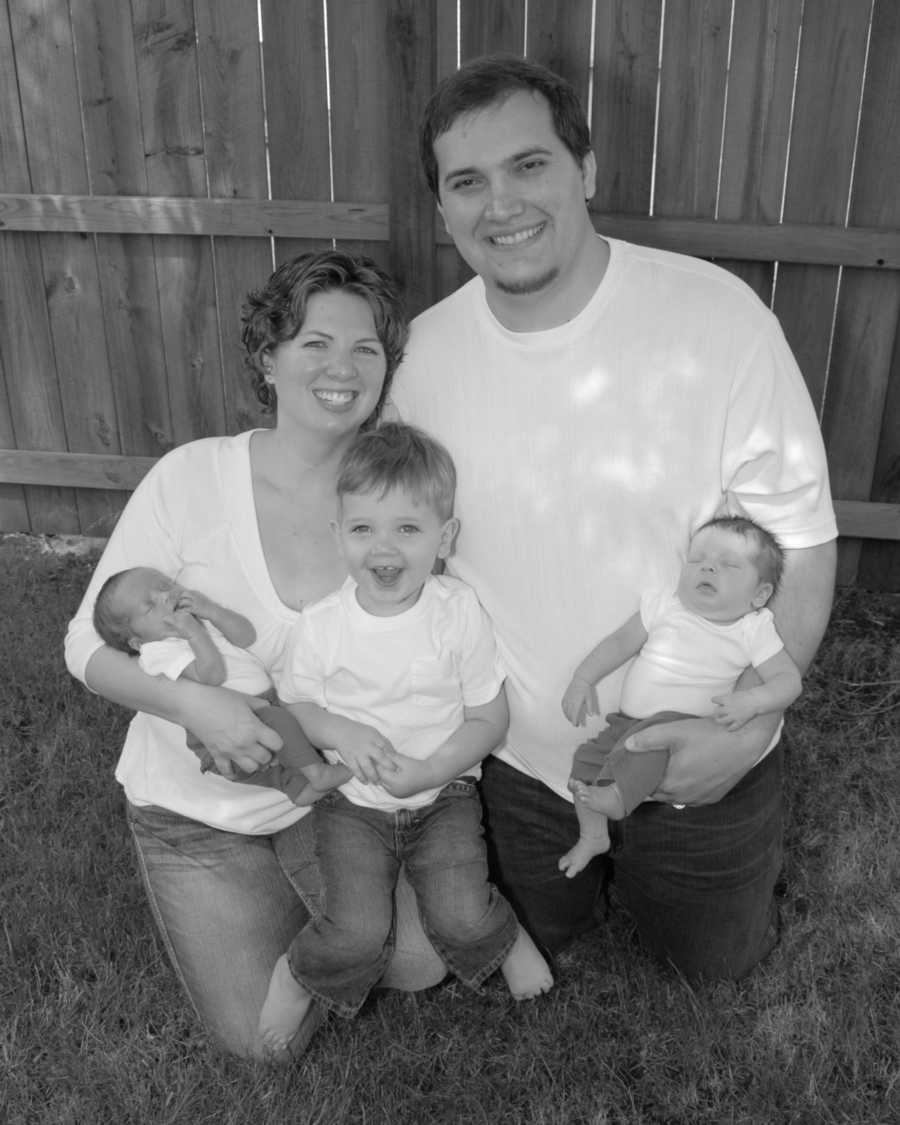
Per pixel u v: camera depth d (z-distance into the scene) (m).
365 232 4.86
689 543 2.48
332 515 2.62
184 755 2.63
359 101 4.71
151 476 2.68
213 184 4.93
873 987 2.83
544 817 2.76
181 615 2.46
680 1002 2.78
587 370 2.39
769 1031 2.69
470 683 2.56
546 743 2.66
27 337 5.30
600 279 2.39
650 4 4.43
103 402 5.41
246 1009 2.61
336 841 2.56
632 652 2.51
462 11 4.54
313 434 2.54
